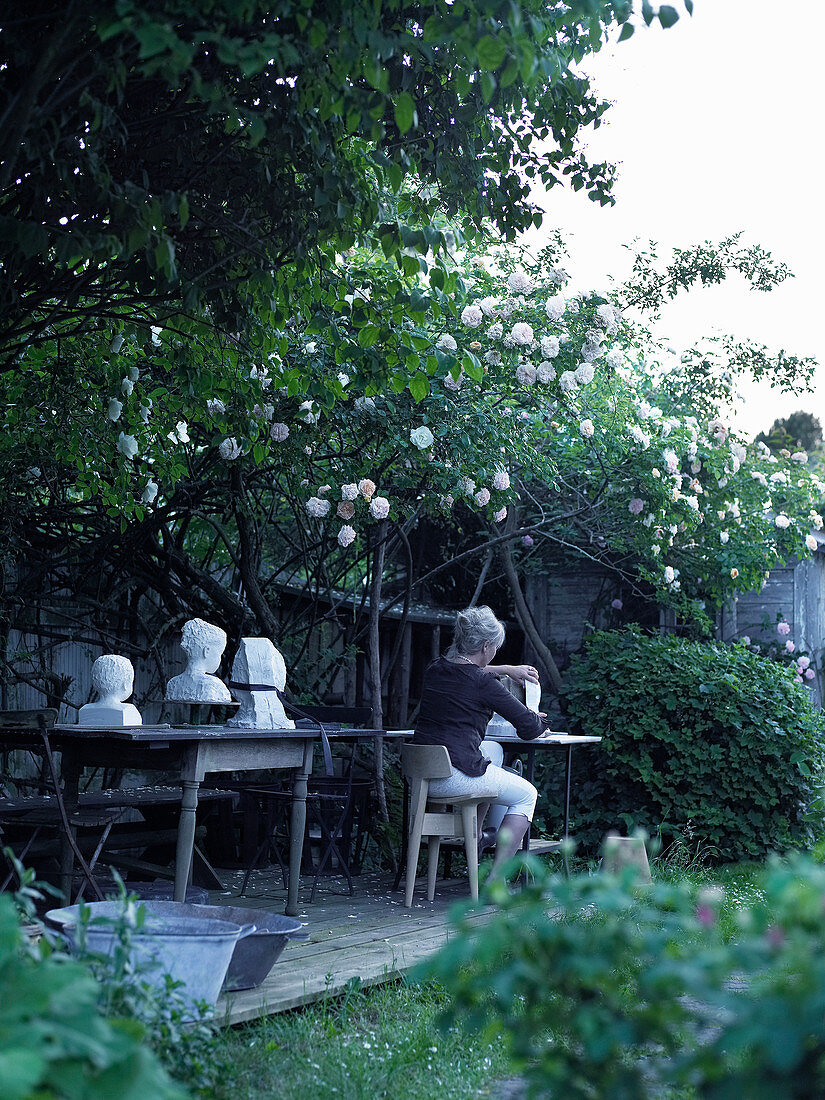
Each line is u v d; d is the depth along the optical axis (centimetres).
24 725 452
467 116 421
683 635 1070
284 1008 374
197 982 324
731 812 802
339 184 399
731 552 948
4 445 644
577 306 702
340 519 763
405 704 983
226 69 383
